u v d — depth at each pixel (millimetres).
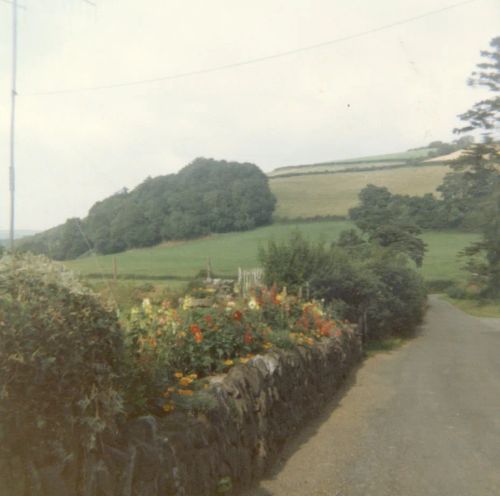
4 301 3256
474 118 52000
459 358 18469
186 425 4809
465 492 6254
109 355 3924
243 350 7242
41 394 3285
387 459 7355
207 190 63906
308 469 6879
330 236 61250
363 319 20750
